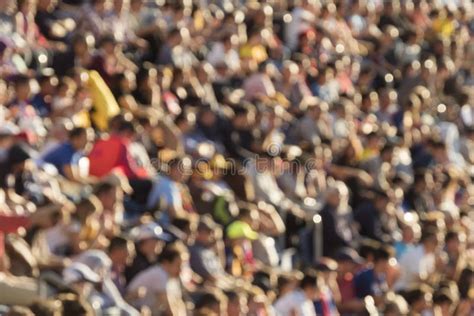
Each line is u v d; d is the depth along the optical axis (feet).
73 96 189.88
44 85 189.06
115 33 214.90
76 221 165.99
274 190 206.08
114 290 163.53
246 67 230.07
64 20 212.64
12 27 198.39
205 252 181.06
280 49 238.27
